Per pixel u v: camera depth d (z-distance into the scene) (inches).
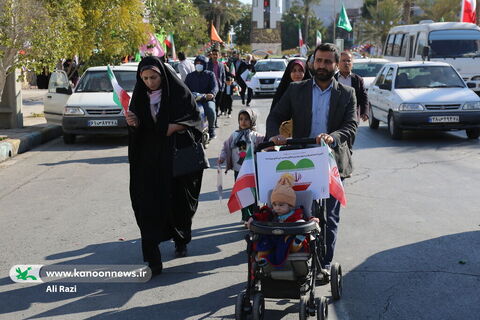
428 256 266.7
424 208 348.2
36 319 211.0
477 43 979.3
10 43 545.0
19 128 663.1
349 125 225.5
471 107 597.6
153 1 968.9
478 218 325.7
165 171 248.2
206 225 323.3
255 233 187.8
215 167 480.7
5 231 318.0
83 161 519.5
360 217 330.3
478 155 520.1
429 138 628.1
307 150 203.2
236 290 233.6
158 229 249.3
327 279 229.5
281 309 213.9
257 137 315.3
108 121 608.7
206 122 585.3
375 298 222.4
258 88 1202.0
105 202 374.3
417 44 1020.5
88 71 675.4
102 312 216.1
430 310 211.3
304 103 228.1
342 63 365.7
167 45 1357.0
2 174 468.8
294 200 194.1
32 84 1379.2
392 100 622.5
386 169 463.2
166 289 236.1
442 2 2682.1
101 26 784.9
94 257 275.0
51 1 622.5
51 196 393.7
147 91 247.6
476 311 209.9
